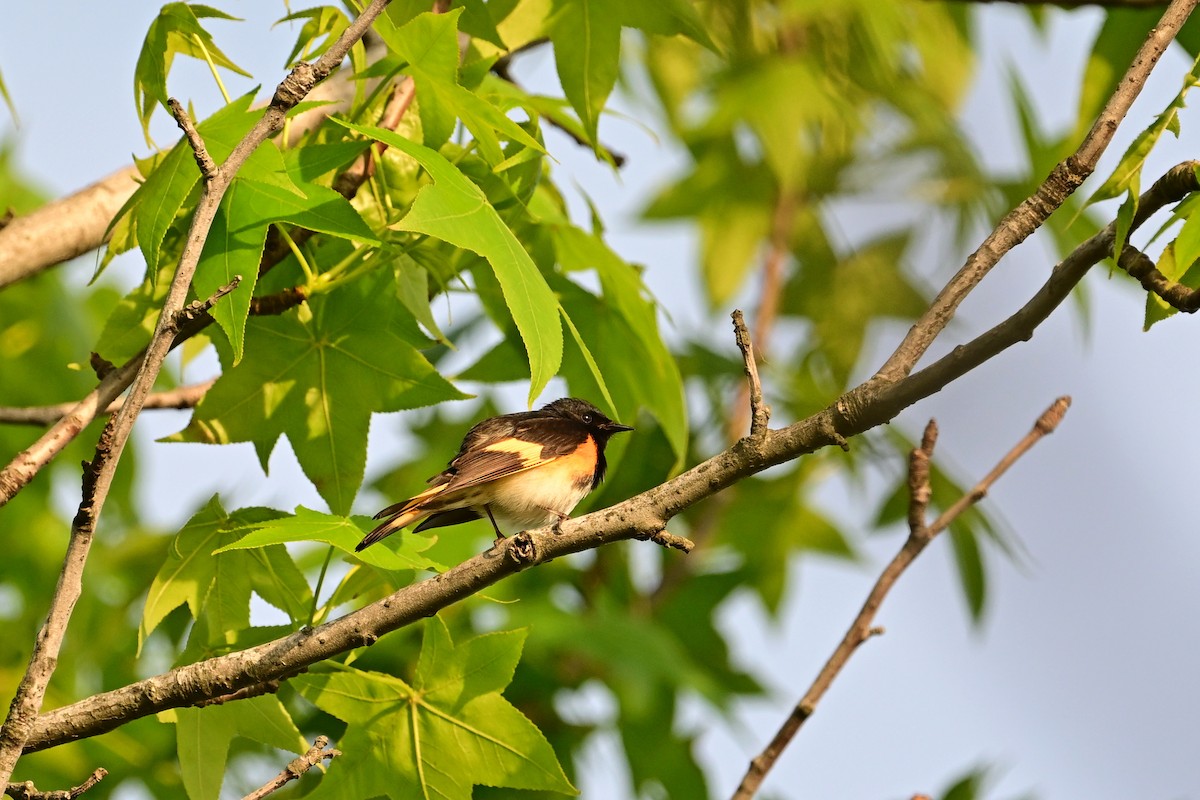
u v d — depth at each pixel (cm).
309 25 891
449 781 825
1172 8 686
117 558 1543
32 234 972
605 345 1142
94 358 834
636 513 689
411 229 700
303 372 930
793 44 1753
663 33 991
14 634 1465
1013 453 1030
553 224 1051
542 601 1341
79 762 1298
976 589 1648
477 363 1195
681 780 1417
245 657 713
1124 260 672
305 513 797
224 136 767
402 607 709
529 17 1011
